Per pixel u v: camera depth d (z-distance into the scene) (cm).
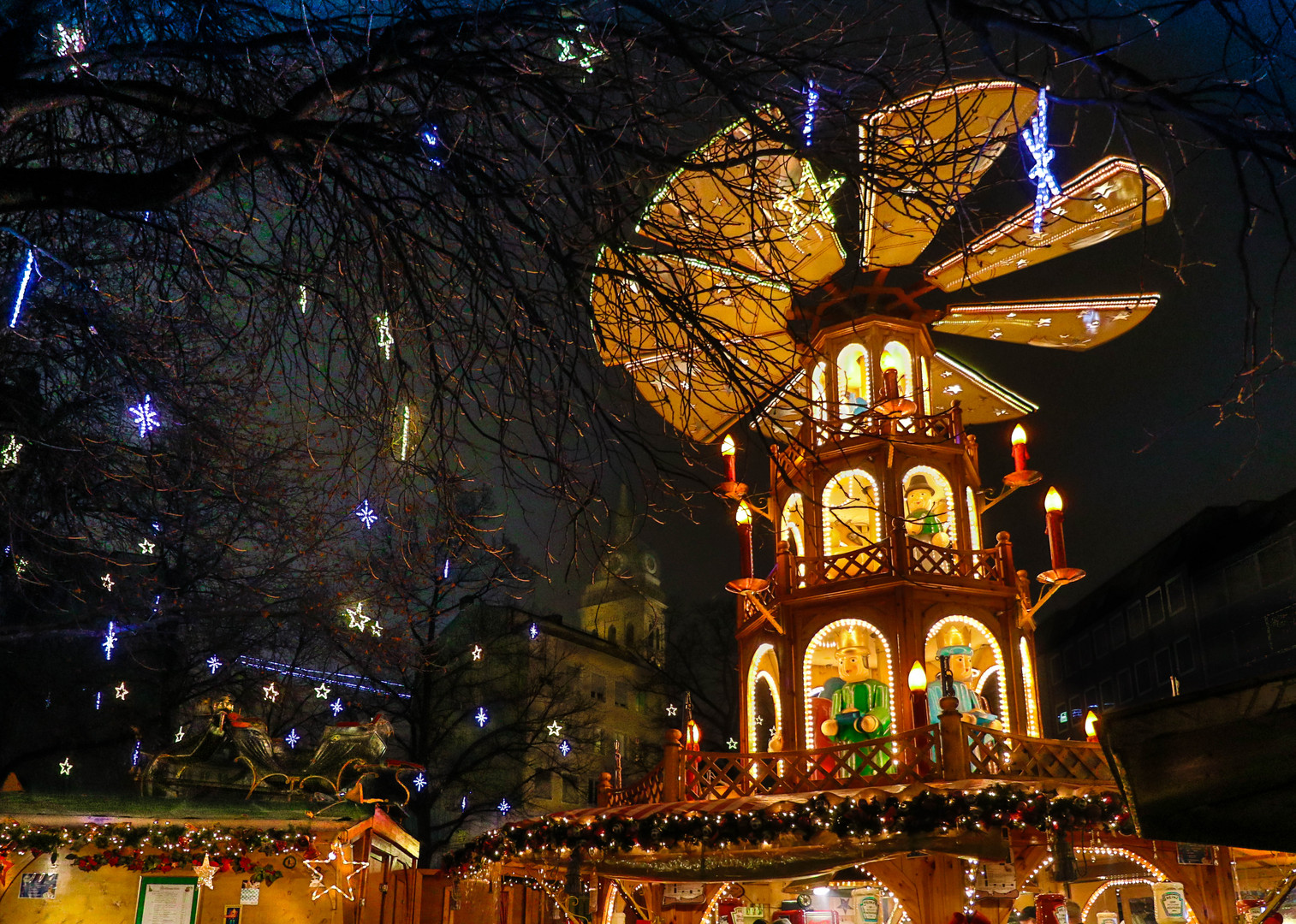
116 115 518
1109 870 1323
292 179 455
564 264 430
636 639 4550
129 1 479
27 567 901
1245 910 1188
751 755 1198
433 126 434
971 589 1305
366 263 492
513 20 417
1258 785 414
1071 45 312
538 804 3753
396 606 1227
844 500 1381
